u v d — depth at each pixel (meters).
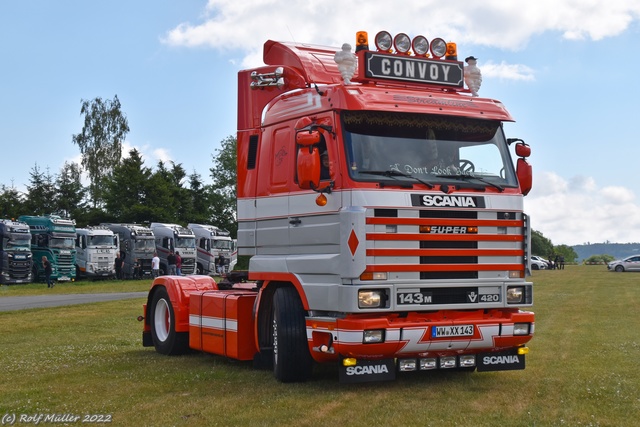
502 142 9.30
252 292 10.95
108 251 49.88
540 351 12.20
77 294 32.88
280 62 10.80
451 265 8.52
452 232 8.55
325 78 10.08
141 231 52.69
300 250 9.12
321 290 8.62
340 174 8.43
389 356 8.45
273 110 9.98
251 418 7.43
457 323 8.48
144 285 42.19
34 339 14.90
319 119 8.91
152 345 13.02
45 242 46.81
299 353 9.22
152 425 7.24
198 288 12.15
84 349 13.17
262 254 9.94
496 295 8.77
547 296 28.48
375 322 8.14
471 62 10.03
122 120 76.81
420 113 8.81
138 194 71.62
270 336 9.97
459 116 9.05
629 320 18.16
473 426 6.96
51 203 73.19
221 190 76.25
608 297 27.80
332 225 8.52
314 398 8.38
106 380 9.80
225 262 55.09
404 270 8.30
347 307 8.13
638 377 9.66
